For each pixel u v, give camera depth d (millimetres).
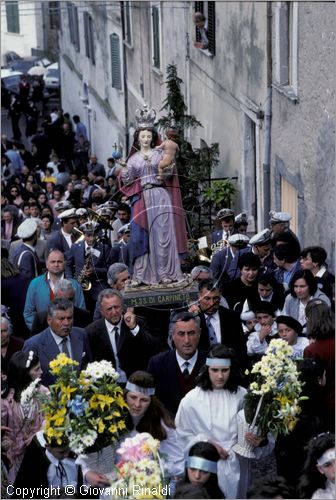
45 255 18844
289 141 20406
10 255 18891
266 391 11062
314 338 11852
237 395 11375
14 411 11508
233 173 24562
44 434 10922
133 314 13281
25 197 28016
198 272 15188
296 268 15336
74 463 10938
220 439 11273
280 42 20562
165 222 16016
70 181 33156
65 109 49312
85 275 17078
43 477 10875
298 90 19609
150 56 31469
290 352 11195
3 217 24156
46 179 33438
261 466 12039
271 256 16188
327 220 18281
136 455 10336
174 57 29375
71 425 10820
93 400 10875
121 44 35375
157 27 30359
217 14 25375
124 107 35469
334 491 10117
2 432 11453
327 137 18125
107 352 13164
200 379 11391
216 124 25906
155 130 16156
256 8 22266
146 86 32281
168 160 15992
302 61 19375
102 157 39688
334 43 17719
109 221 17672
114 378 10992
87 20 41375
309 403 11453
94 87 41281
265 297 14547
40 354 13078
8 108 51906
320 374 11648
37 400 11242
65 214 18562
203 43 26453
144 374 11148
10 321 14438
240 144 23906
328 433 10328
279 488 9805
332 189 17984
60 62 50781
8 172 36562
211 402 11320
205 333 13516
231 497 11266
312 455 10164
